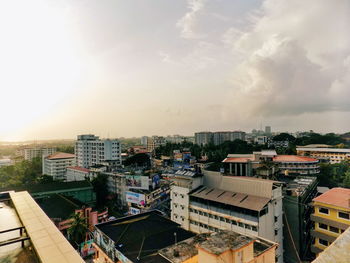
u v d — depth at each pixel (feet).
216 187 131.44
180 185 139.95
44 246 18.16
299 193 130.31
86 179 260.83
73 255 16.83
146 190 198.70
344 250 11.94
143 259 73.15
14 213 31.14
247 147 456.45
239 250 55.42
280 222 118.62
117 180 229.45
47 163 406.00
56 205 168.45
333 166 261.65
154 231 96.02
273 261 69.21
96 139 451.53
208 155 421.59
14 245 21.35
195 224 129.70
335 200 104.01
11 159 625.82
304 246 123.13
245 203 107.65
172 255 69.87
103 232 95.81
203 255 54.95
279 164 259.60
